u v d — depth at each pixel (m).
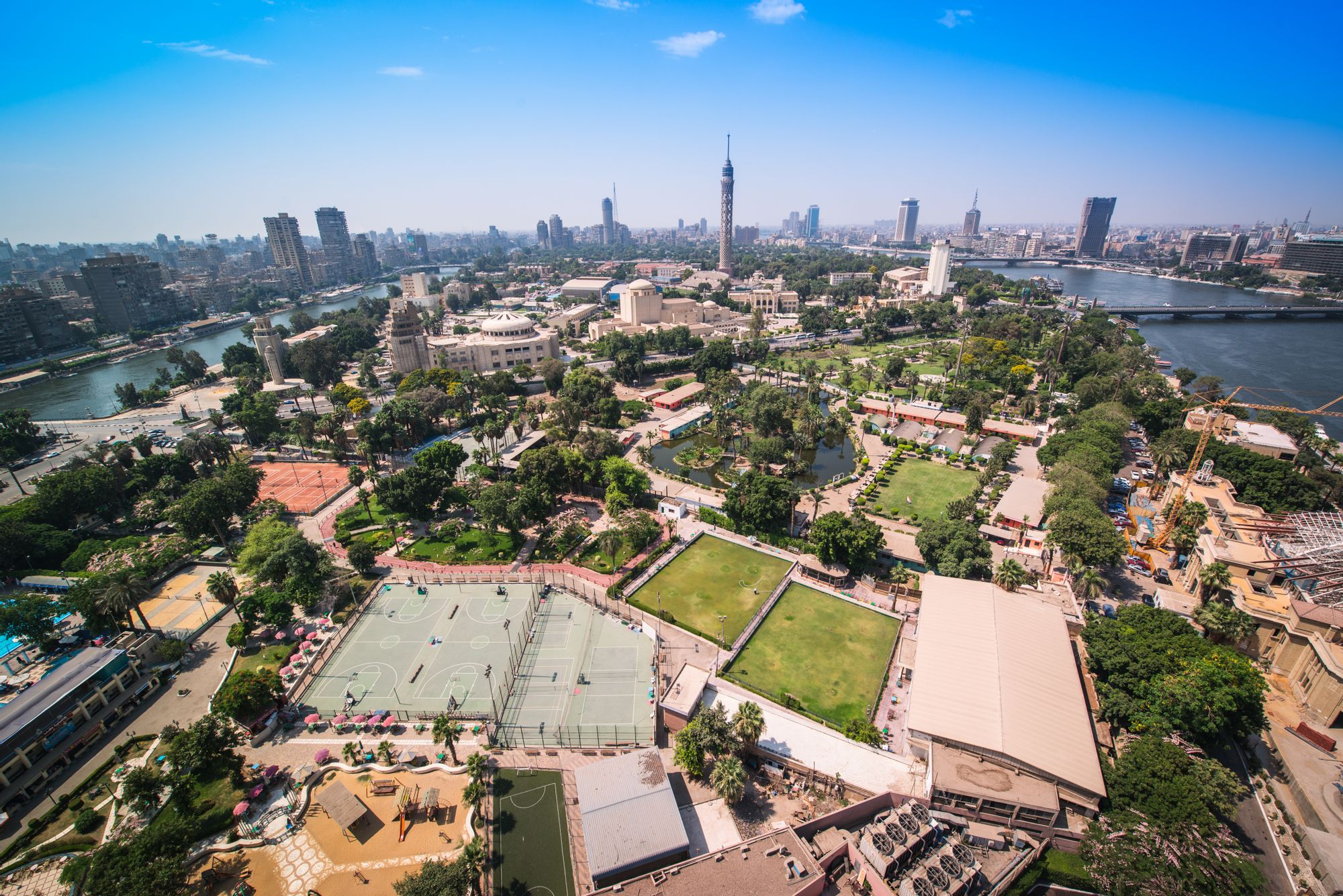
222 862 82.31
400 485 165.62
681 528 167.75
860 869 81.00
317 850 83.50
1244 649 119.50
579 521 173.25
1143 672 99.00
